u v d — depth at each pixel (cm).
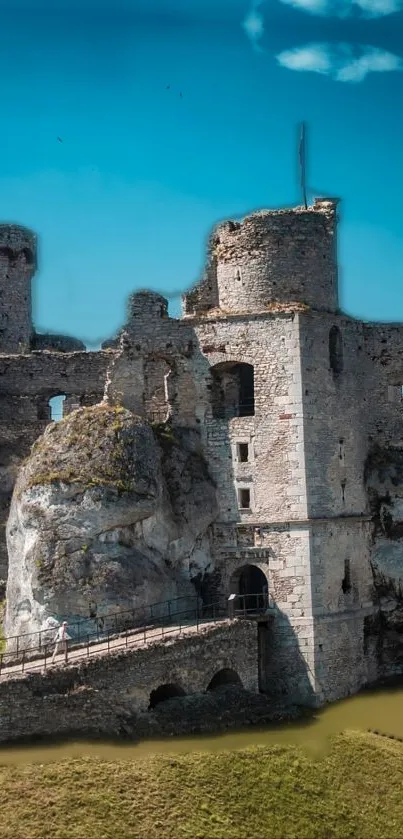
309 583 5484
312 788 4466
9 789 4028
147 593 5228
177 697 4847
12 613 5322
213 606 5622
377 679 5856
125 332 5888
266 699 5153
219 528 5681
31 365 6241
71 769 4184
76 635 5069
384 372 6159
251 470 5653
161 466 5547
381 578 5925
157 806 4106
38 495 5259
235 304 5816
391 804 4500
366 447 6038
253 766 4491
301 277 5762
